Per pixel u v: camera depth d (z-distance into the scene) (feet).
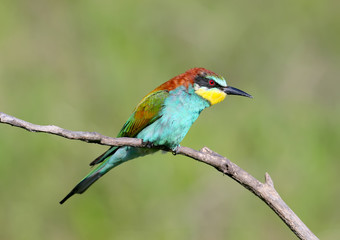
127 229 39.65
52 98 44.52
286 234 40.32
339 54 50.72
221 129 44.91
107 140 21.85
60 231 39.52
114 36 47.06
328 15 51.31
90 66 45.98
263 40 50.62
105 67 45.73
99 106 44.80
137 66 46.55
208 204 40.27
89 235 39.40
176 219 40.01
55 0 48.21
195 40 48.96
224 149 43.86
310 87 49.70
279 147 44.52
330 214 41.78
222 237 39.99
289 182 42.83
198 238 39.40
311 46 50.90
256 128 45.60
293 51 50.65
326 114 47.55
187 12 49.34
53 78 45.47
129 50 46.85
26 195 39.70
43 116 43.65
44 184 39.99
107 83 45.24
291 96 49.21
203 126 44.57
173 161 40.96
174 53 48.37
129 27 47.67
